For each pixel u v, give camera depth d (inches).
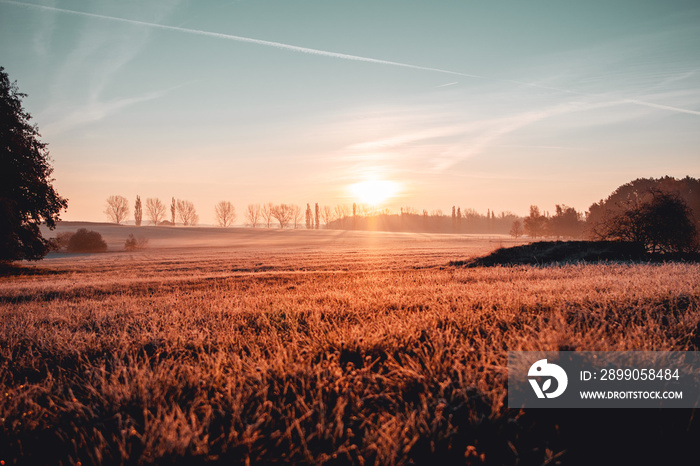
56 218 1466.5
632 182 3253.0
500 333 212.5
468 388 138.3
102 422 139.3
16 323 342.0
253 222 7652.6
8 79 1326.3
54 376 206.1
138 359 219.0
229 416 136.1
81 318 362.0
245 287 668.1
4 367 214.7
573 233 4517.7
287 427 125.8
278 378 164.4
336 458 114.9
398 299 351.6
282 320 289.1
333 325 251.8
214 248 3432.6
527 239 4598.9
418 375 151.4
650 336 187.3
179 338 246.7
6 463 125.0
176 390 157.1
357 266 1416.1
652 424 122.6
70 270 1565.0
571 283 407.5
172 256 2468.0
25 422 147.6
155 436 118.4
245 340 235.5
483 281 557.0
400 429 121.2
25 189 1358.3
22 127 1353.3
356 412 137.3
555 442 117.7
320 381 153.7
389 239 4559.5
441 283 553.6
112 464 116.3
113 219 6505.9
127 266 1731.1
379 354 192.7
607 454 111.8
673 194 1125.1
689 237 1075.9
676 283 350.3
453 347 187.6
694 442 114.3
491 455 113.3
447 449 114.5
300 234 5565.9
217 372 167.8
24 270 1453.0
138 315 358.3
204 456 112.4
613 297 290.0
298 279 820.6
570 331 180.9
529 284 428.5
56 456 127.8
